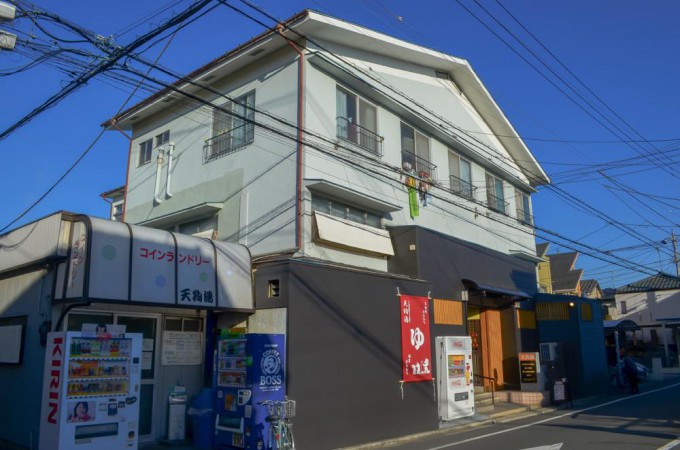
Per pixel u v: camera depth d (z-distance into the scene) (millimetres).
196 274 11172
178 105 18844
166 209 18250
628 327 32094
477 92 21672
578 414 16734
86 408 9078
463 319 17219
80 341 9211
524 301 22109
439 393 14766
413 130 18750
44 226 10836
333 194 15008
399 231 16484
